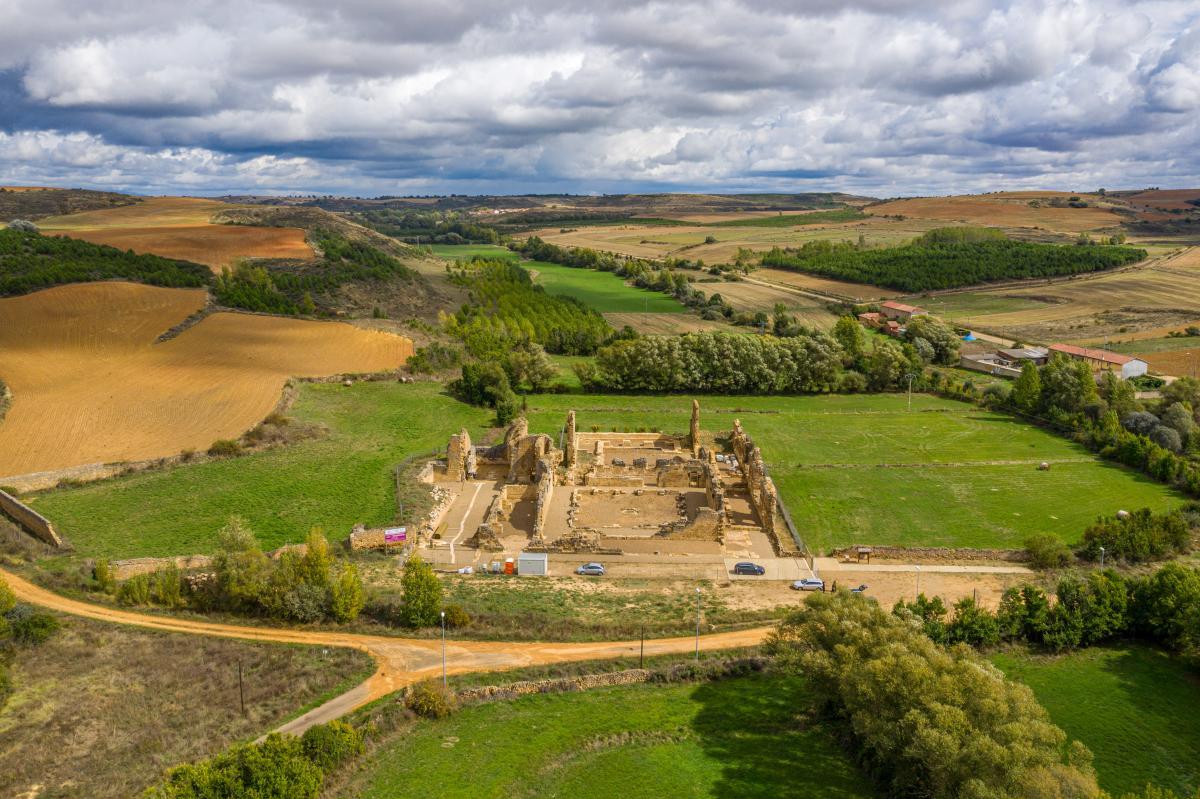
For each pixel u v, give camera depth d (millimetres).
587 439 121938
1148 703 57000
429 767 47812
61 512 84438
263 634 61719
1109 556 80250
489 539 81500
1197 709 56562
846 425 133125
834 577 77000
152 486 92062
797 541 85000
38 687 52750
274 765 41969
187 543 78312
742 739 51781
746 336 160000
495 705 54438
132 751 46562
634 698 55844
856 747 50469
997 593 73500
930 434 127875
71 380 120000
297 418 116188
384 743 49750
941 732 42062
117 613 63656
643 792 46594
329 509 88312
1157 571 73375
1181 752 51906
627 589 73312
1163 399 135625
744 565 77688
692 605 69750
